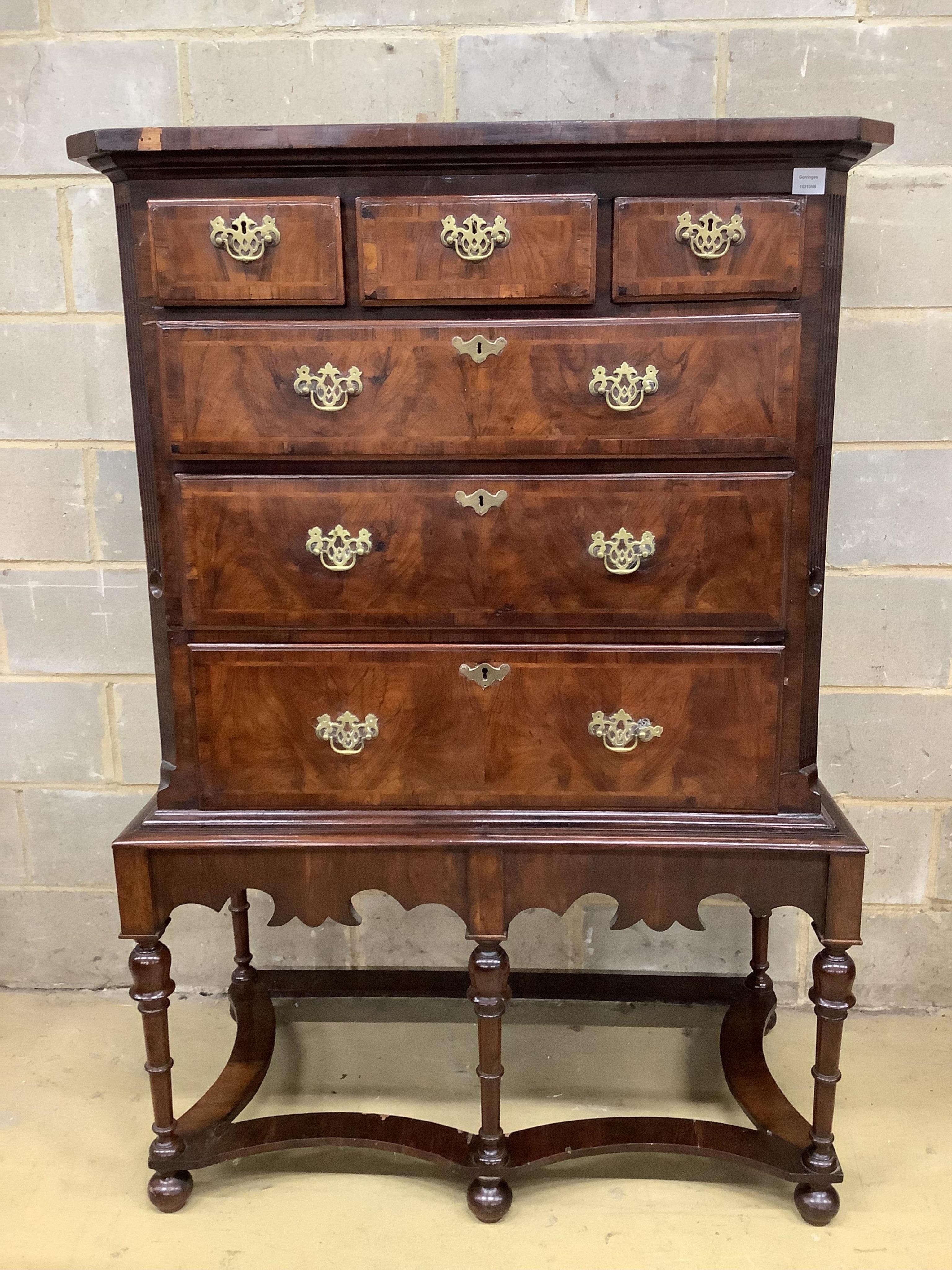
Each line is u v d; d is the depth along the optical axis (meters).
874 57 1.57
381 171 1.14
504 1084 1.68
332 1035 1.81
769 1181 1.48
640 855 1.27
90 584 1.79
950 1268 1.32
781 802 1.27
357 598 1.24
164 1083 1.38
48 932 1.93
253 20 1.60
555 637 1.25
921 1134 1.55
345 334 1.17
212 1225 1.40
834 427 1.66
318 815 1.29
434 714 1.26
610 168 1.13
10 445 1.74
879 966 1.87
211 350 1.18
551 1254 1.34
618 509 1.20
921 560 1.72
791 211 1.13
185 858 1.29
